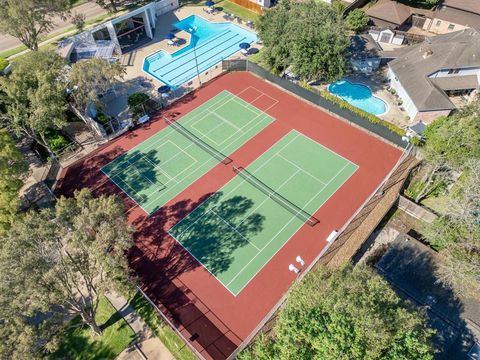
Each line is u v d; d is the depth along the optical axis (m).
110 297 36.88
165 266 39.94
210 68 67.25
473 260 33.41
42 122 43.41
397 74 58.06
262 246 41.16
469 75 56.84
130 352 33.34
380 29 68.62
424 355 23.56
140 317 35.53
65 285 26.64
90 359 33.03
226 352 33.41
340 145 51.84
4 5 58.16
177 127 55.22
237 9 82.38
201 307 36.59
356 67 63.59
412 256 37.44
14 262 23.56
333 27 54.88
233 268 39.44
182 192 46.75
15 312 23.95
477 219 34.72
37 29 72.81
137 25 76.31
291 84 59.12
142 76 65.44
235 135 53.81
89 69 49.41
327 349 22.62
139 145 52.78
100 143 53.22
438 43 58.12
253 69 64.06
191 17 80.38
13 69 48.59
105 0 82.81
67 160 50.97
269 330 32.69
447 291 34.88
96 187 47.72
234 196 46.06
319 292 25.92
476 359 31.02
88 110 54.16
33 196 46.50
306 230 42.44
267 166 49.38
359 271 28.59
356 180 47.38
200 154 51.25
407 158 48.66
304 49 52.84
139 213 44.75
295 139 52.88
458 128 38.75
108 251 28.14
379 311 24.89
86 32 65.00
